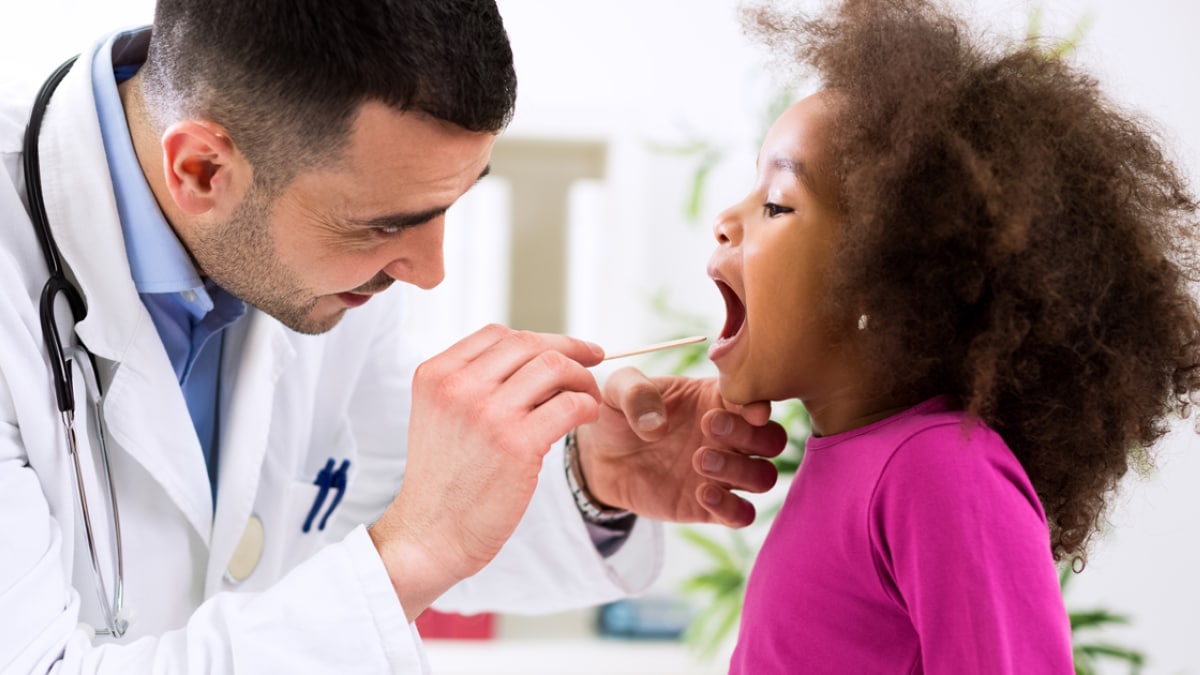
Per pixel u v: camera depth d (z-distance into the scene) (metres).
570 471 1.20
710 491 1.03
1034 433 0.79
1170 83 2.37
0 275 0.96
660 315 2.64
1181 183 0.86
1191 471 2.26
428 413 0.93
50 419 0.98
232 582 1.17
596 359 1.01
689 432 1.11
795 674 0.84
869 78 0.82
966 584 0.71
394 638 0.88
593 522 1.22
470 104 0.91
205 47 0.93
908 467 0.75
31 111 1.05
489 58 0.92
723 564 2.23
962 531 0.72
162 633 1.12
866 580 0.80
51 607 0.89
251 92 0.91
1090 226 0.77
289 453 1.23
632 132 2.66
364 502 1.40
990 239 0.74
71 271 1.04
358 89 0.88
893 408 0.86
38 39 2.34
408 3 0.88
